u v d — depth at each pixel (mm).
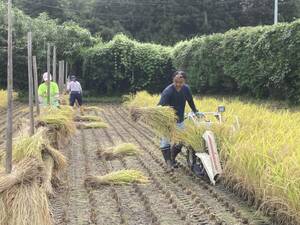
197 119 9234
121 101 33000
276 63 18172
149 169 9703
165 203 7332
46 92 13688
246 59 20641
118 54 33062
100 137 14719
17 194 5160
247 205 7152
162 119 8883
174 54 30812
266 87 20109
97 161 10680
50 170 7211
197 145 8656
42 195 5270
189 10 52375
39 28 32500
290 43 17406
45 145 7578
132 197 7637
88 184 8234
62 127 9227
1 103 22797
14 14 30578
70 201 7344
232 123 9383
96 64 33312
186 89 9320
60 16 53594
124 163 10352
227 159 8023
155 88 33656
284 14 52281
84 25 53844
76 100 21516
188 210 6969
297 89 17812
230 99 22828
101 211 6887
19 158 6391
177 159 10680
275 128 9398
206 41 25094
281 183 6066
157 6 53562
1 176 5477
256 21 52906
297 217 5785
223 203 7301
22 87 31234
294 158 6316
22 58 30250
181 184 8430
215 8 52688
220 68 24266
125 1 55562
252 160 7000
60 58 33594
